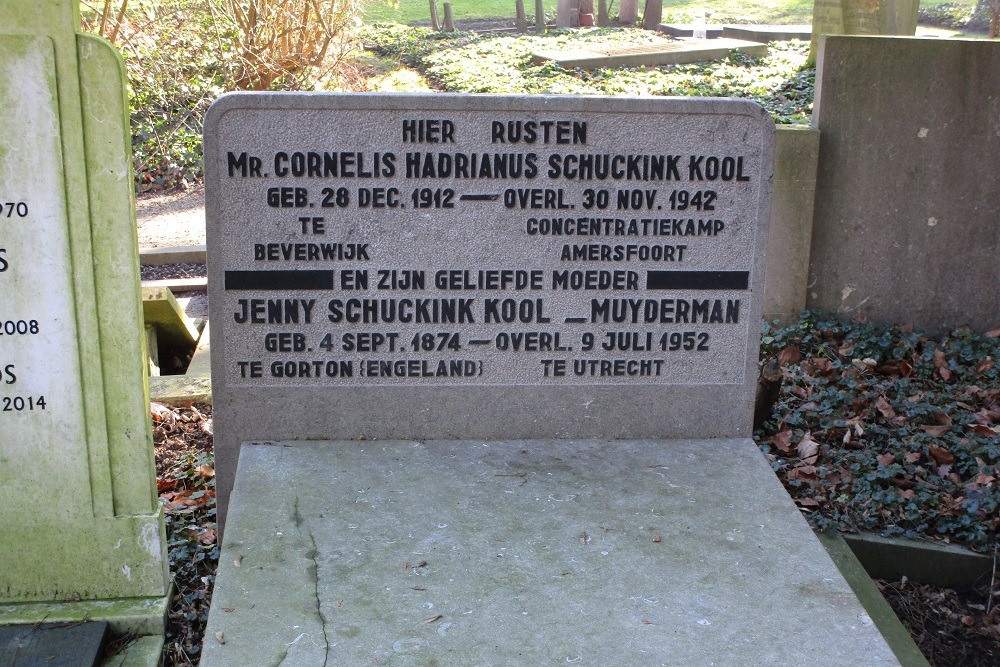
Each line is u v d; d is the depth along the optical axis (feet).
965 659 12.77
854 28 39.45
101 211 10.97
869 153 20.12
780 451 16.35
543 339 13.58
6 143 10.62
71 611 11.78
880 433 16.40
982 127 19.99
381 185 12.92
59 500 11.68
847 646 9.63
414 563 10.82
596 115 12.92
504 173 13.01
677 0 83.82
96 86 10.61
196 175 39.58
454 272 13.26
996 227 20.51
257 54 42.78
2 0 10.26
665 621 9.95
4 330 11.12
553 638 9.67
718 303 13.69
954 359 19.26
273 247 12.98
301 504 11.93
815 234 20.59
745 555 11.10
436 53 56.70
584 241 13.30
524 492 12.36
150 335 22.06
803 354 19.94
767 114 13.07
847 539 14.05
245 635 9.64
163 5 43.11
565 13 69.21
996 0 54.34
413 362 13.52
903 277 20.81
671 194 13.26
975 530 14.02
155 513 11.89
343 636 9.66
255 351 13.29
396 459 13.16
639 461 13.29
